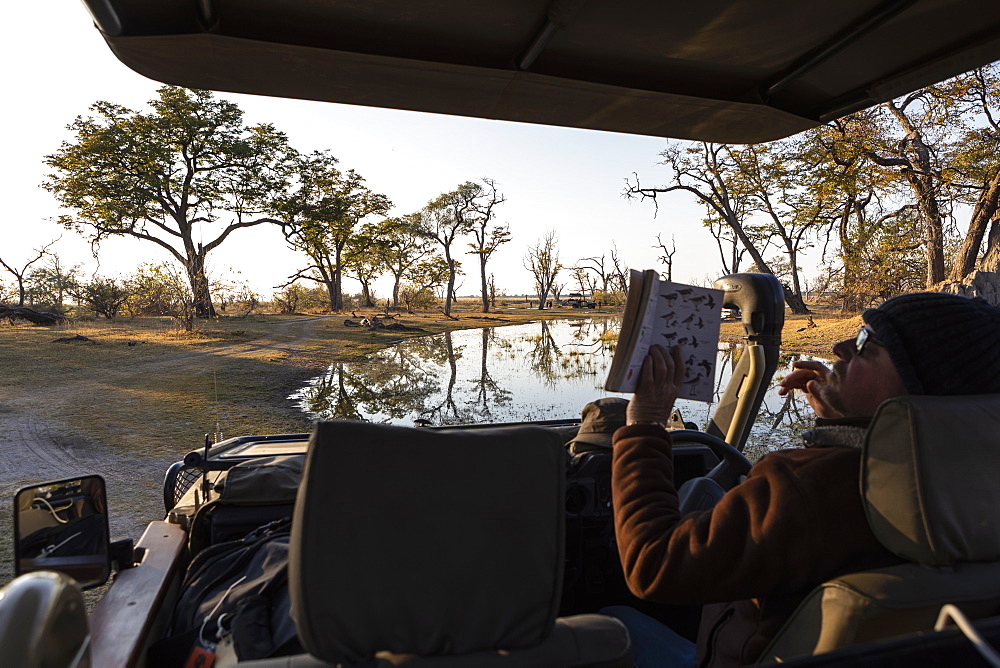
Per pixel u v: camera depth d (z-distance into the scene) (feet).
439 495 2.83
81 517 4.42
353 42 5.20
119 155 114.21
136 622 4.38
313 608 2.69
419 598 2.78
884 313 3.81
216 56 5.11
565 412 32.58
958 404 3.13
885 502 3.08
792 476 3.50
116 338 72.13
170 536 6.22
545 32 4.96
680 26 5.24
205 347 66.49
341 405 34.76
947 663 2.53
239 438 9.16
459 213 214.90
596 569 6.89
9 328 84.17
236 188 127.03
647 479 3.97
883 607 2.86
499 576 2.87
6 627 2.15
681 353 4.05
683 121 6.95
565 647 3.02
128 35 4.70
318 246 167.12
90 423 28.53
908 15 4.92
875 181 87.30
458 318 171.12
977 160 74.84
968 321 3.62
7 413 30.91
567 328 128.98
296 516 2.78
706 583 3.50
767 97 6.51
